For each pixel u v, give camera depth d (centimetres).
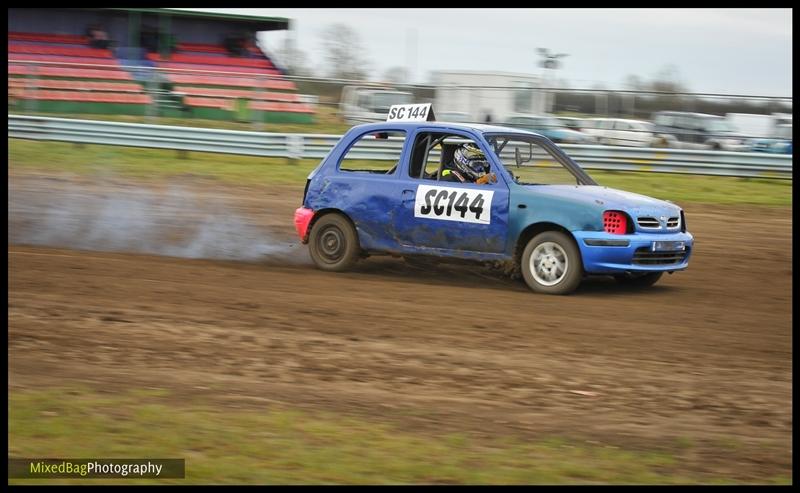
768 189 2962
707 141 3250
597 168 3119
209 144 3275
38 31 4931
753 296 1464
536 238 1393
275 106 3731
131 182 2773
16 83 3897
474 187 1426
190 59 5172
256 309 1241
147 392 899
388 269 1587
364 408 873
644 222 1383
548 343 1109
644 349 1098
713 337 1166
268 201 2559
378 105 3553
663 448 793
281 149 3266
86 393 891
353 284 1438
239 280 1445
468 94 3453
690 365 1038
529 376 981
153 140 3294
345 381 952
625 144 3309
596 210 1355
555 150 1510
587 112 3341
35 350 1031
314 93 3734
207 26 5300
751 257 1909
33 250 1695
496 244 1412
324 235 1557
